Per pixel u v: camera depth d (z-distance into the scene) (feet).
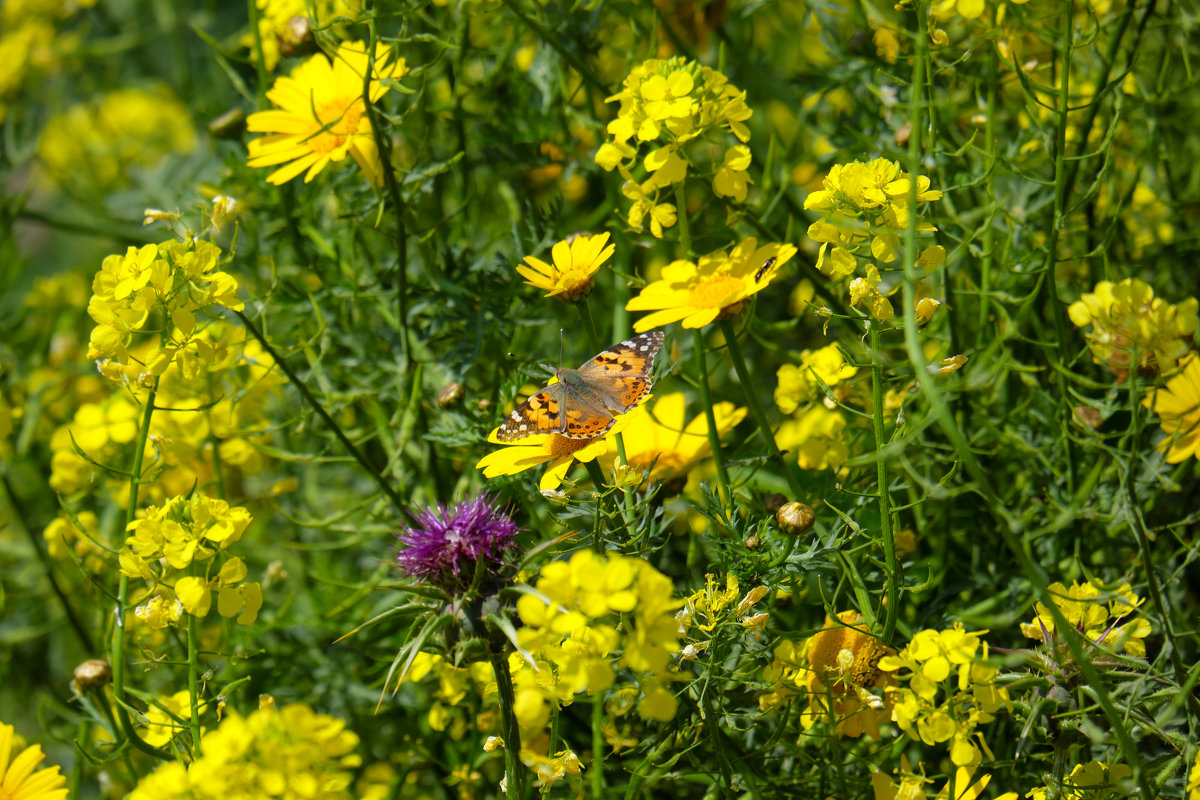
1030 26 6.16
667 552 6.29
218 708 6.06
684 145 6.20
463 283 6.43
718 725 6.05
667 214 6.14
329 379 6.56
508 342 6.46
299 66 6.49
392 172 6.27
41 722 6.29
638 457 6.21
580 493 6.08
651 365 6.13
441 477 6.45
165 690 6.46
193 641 6.02
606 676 5.83
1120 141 6.47
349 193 6.49
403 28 6.27
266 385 6.42
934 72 6.15
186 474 6.55
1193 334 5.99
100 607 6.40
